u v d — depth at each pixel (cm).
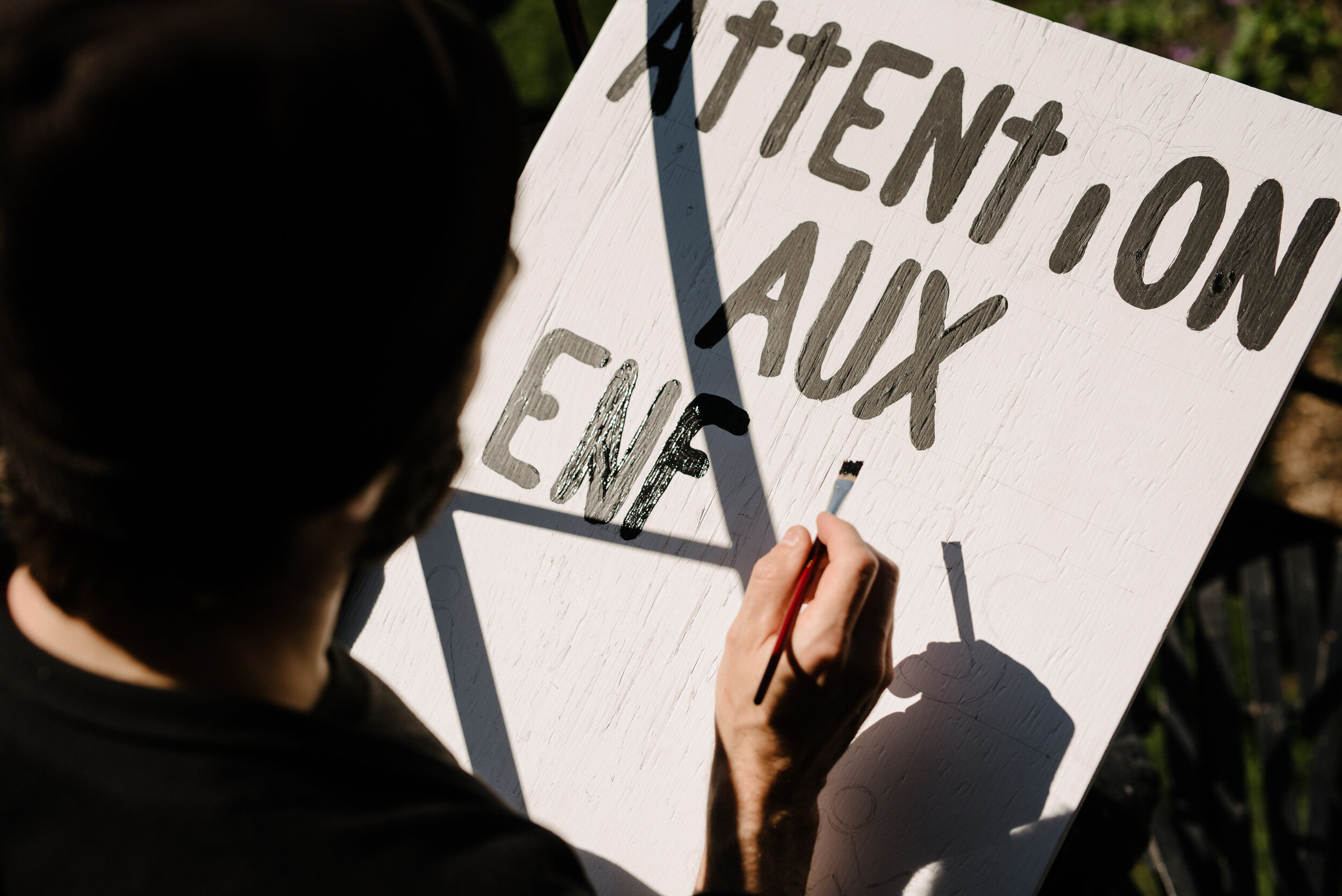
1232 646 226
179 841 41
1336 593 215
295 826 42
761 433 96
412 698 100
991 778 83
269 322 35
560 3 119
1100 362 89
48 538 43
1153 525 84
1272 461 254
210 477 38
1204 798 199
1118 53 95
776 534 93
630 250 104
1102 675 82
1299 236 87
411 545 103
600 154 108
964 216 95
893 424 93
